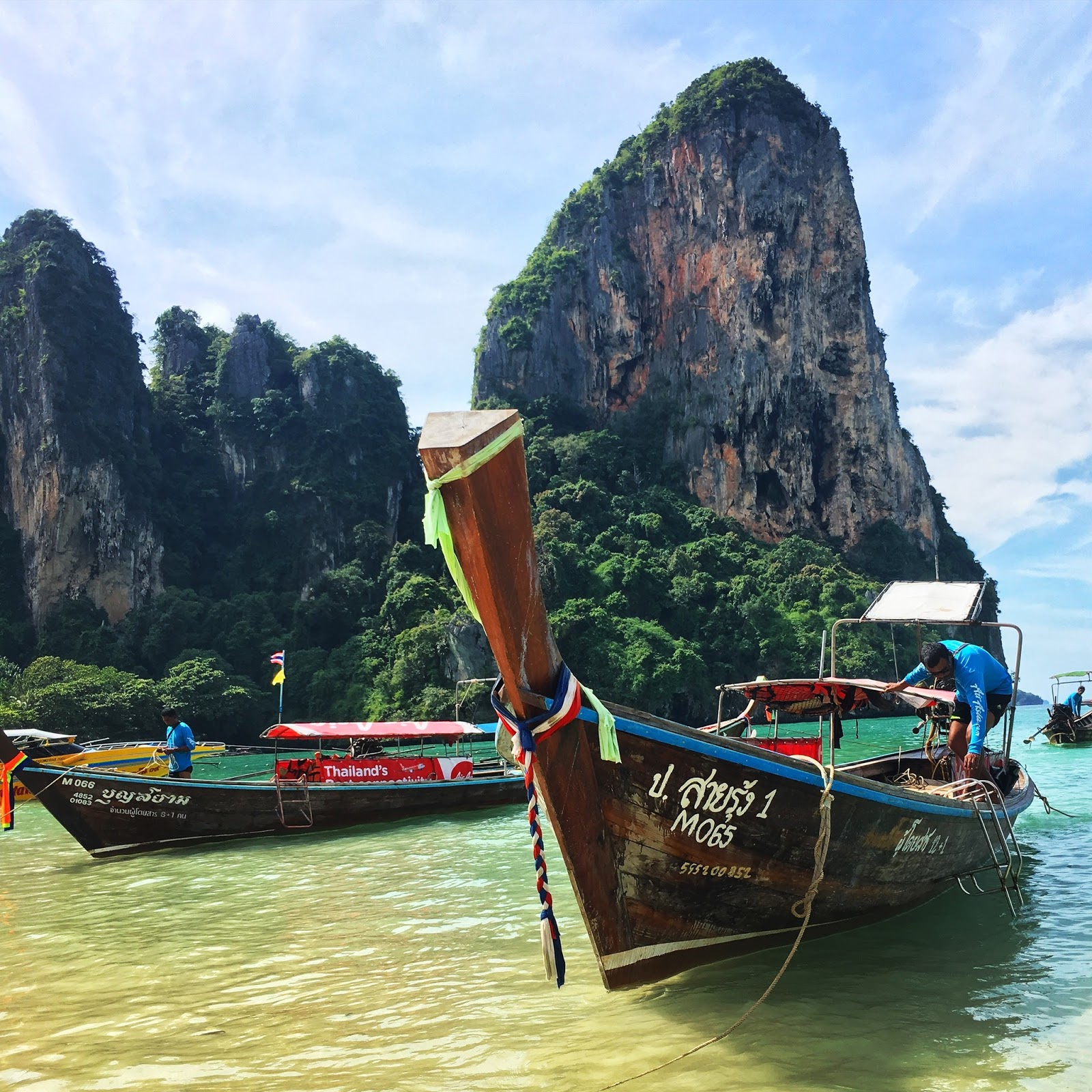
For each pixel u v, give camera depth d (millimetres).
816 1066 4551
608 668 59500
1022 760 21984
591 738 4996
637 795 5234
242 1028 5535
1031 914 7523
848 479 91625
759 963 6230
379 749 18031
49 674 48875
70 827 12477
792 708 10102
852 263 95938
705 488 89312
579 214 102750
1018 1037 4887
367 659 61188
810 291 93438
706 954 6020
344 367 83062
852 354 94375
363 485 77875
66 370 68188
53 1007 6078
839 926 6902
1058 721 27203
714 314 93125
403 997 5961
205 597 68000
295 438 79250
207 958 7199
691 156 96688
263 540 74188
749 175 93000
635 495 84188
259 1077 4766
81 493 66250
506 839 12961
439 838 13258
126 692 48031
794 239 92938
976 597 9734
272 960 7047
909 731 36969
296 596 71062
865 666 65062
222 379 83375
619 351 96500
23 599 66375
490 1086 4492
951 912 7641
